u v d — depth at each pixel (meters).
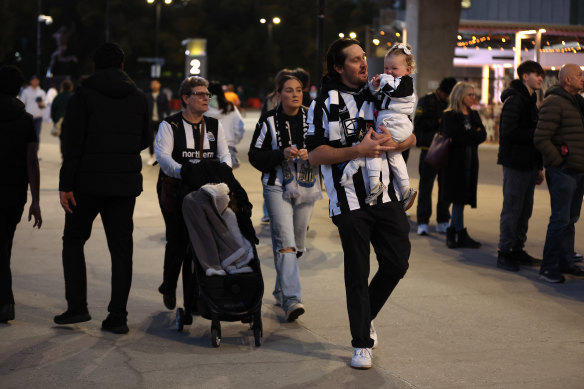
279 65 77.69
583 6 47.09
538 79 7.74
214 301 5.19
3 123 5.65
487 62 30.61
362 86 4.83
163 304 6.41
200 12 78.81
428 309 6.33
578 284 7.31
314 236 9.60
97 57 5.47
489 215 11.55
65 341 5.30
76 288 5.55
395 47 4.66
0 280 5.71
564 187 7.20
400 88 4.53
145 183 14.64
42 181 14.50
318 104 4.78
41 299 6.43
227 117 9.68
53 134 16.91
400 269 4.82
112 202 5.53
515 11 47.56
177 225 5.80
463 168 8.85
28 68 75.00
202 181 5.56
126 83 5.48
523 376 4.73
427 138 9.79
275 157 5.91
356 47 4.76
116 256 5.55
